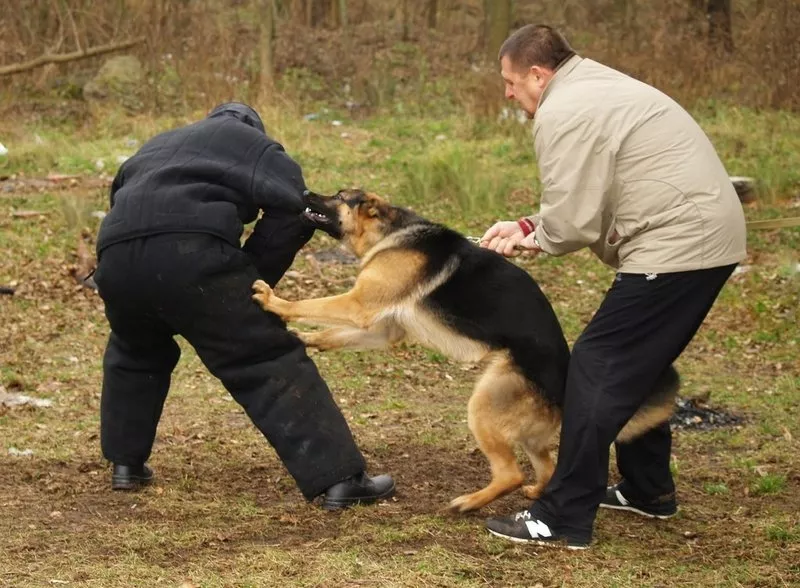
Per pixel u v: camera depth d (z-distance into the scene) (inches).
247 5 941.2
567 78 179.2
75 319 353.7
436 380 313.0
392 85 756.0
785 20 665.0
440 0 1011.3
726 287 394.0
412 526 187.3
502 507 203.6
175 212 187.3
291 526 190.2
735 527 195.8
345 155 573.0
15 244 407.2
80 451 237.0
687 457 245.0
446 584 161.2
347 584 159.9
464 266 197.5
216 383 302.5
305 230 204.2
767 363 331.6
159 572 166.1
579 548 179.8
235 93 683.4
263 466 227.8
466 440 253.9
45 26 739.4
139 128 627.2
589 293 394.9
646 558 179.0
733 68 700.0
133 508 199.0
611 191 174.6
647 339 176.6
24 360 314.7
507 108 637.3
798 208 472.7
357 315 200.5
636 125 171.9
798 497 215.6
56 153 559.5
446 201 489.1
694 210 171.6
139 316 195.8
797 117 625.3
